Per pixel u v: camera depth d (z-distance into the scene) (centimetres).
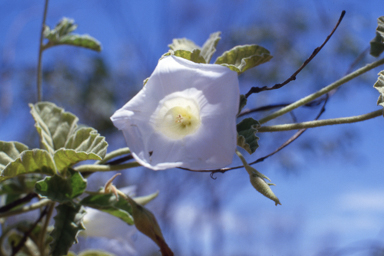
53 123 35
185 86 28
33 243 38
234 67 31
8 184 36
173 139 28
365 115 29
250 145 29
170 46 33
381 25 32
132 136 27
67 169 31
